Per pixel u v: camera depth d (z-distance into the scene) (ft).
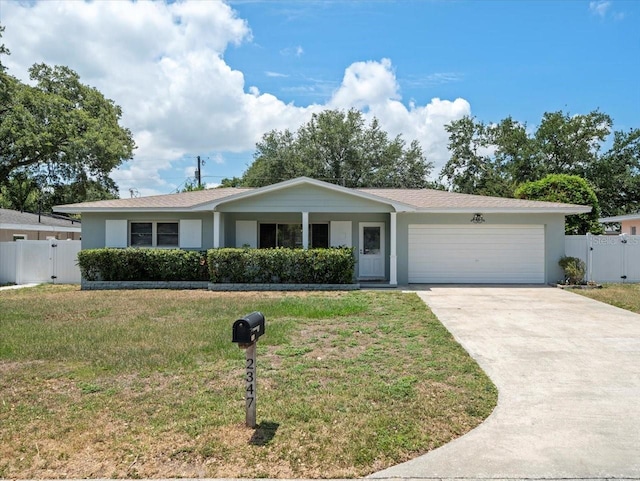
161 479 10.63
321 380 17.56
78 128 89.92
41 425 13.61
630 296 40.24
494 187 107.24
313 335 25.02
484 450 12.03
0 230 65.77
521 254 51.55
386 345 22.93
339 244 54.80
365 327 27.04
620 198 106.63
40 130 82.99
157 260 49.96
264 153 118.62
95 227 54.13
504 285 50.11
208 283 49.16
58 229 75.25
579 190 64.80
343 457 11.57
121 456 11.71
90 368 19.03
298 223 55.57
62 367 19.25
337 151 117.70
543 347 22.72
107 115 98.37
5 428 13.42
